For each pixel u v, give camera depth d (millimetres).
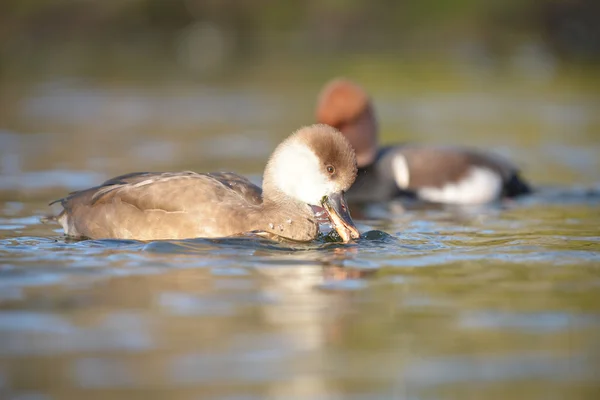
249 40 42344
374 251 11523
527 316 8766
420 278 10133
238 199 12297
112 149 22234
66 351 7762
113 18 42375
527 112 28391
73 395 6914
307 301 9203
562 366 7547
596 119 27000
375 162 17547
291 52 39969
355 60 37969
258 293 9445
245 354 7762
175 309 8875
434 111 28609
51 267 10336
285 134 24828
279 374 7355
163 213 11922
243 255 11039
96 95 31516
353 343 8055
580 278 10109
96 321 8492
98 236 12164
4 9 41188
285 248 11570
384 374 7379
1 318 8539
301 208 12547
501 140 23719
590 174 19656
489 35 40906
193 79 34969
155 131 25219
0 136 23891
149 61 38625
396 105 29750
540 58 38219
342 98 17484
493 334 8281
